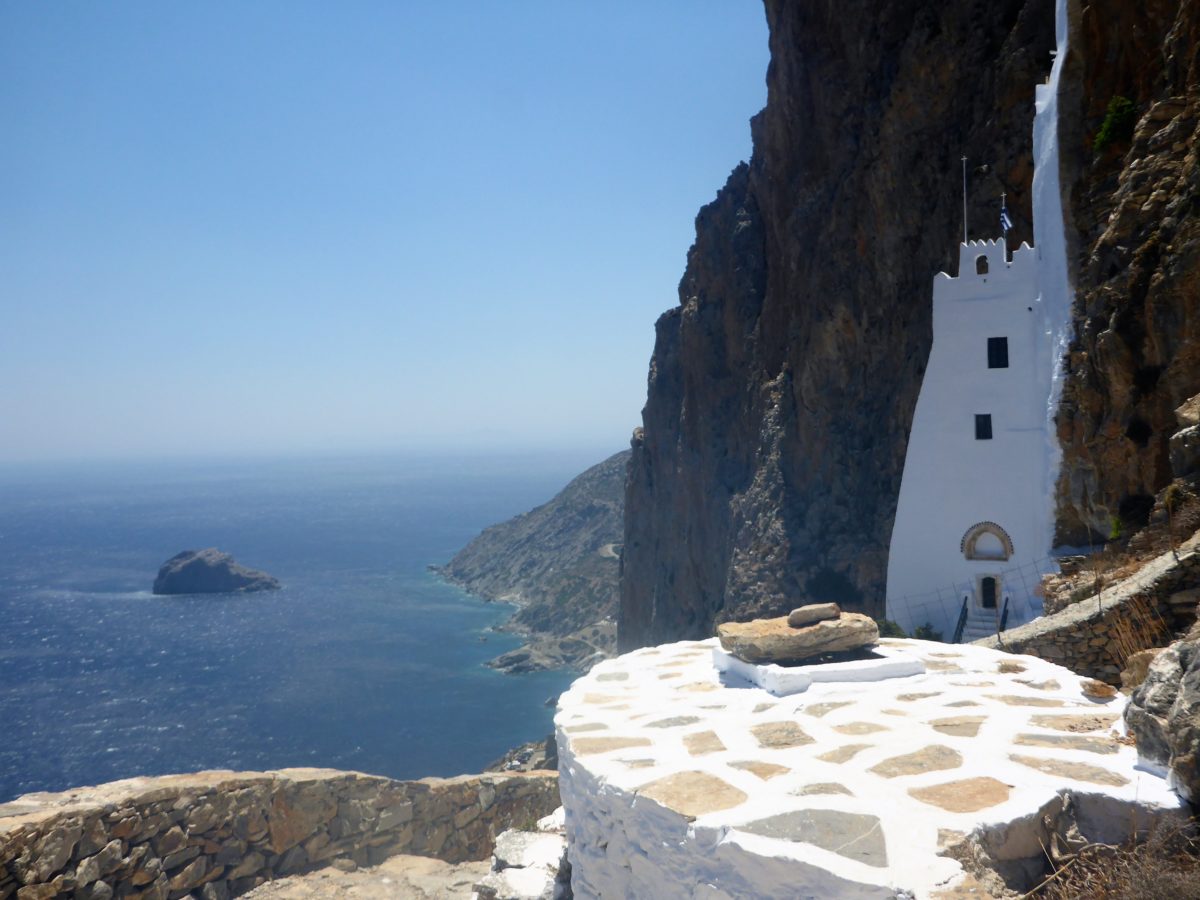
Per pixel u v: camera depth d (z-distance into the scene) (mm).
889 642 11391
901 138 45531
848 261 49281
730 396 64938
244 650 147500
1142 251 24281
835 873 5387
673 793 6621
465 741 100000
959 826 5816
